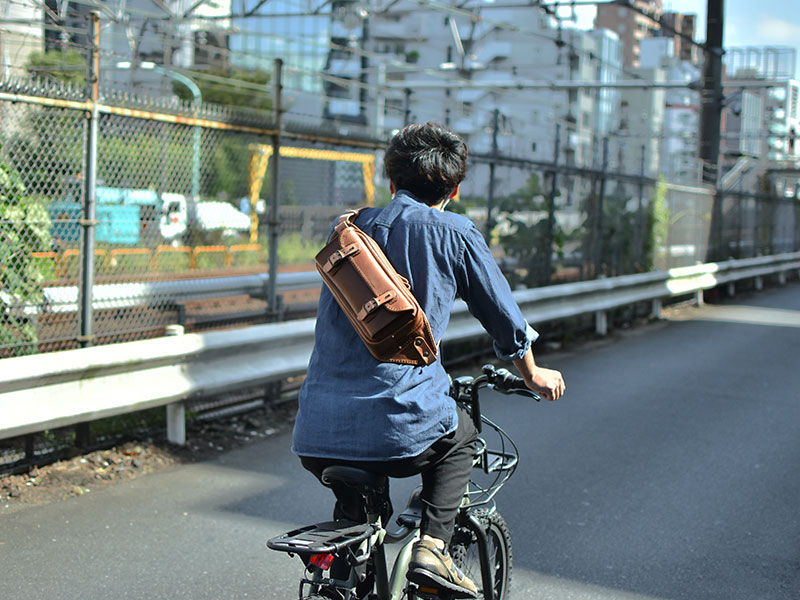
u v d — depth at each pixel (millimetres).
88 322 6059
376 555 2803
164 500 5355
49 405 5281
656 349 11938
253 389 7680
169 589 4148
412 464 2711
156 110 6438
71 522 4949
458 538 3328
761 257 22688
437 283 2766
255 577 4312
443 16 67875
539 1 19672
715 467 6430
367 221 2873
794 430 7609
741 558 4723
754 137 34594
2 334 5895
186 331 7391
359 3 20438
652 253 15828
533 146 14867
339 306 2809
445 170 2922
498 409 8117
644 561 4648
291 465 6148
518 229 11656
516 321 2824
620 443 7027
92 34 5980
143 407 5871
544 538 4945
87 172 5961
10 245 5836
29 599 3992
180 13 19188
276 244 7789
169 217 7324
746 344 12555
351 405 2676
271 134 7500
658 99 70375
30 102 5547
